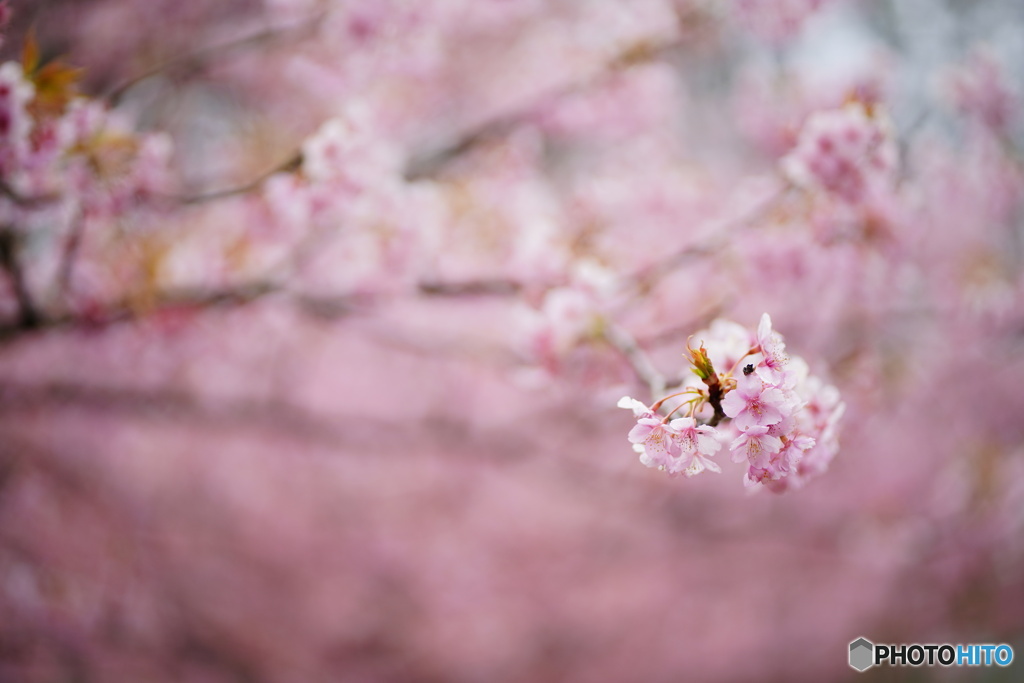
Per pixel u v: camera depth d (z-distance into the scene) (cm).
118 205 281
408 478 763
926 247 505
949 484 730
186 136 527
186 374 529
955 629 870
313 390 663
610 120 479
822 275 354
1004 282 545
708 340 170
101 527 554
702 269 391
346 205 296
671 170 488
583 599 859
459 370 615
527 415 616
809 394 166
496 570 822
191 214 371
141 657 577
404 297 369
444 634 834
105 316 335
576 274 283
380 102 485
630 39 442
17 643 496
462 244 380
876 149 274
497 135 452
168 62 397
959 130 475
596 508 802
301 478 740
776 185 369
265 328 504
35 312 326
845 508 755
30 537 501
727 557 838
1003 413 679
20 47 342
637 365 257
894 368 584
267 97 536
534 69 529
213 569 691
